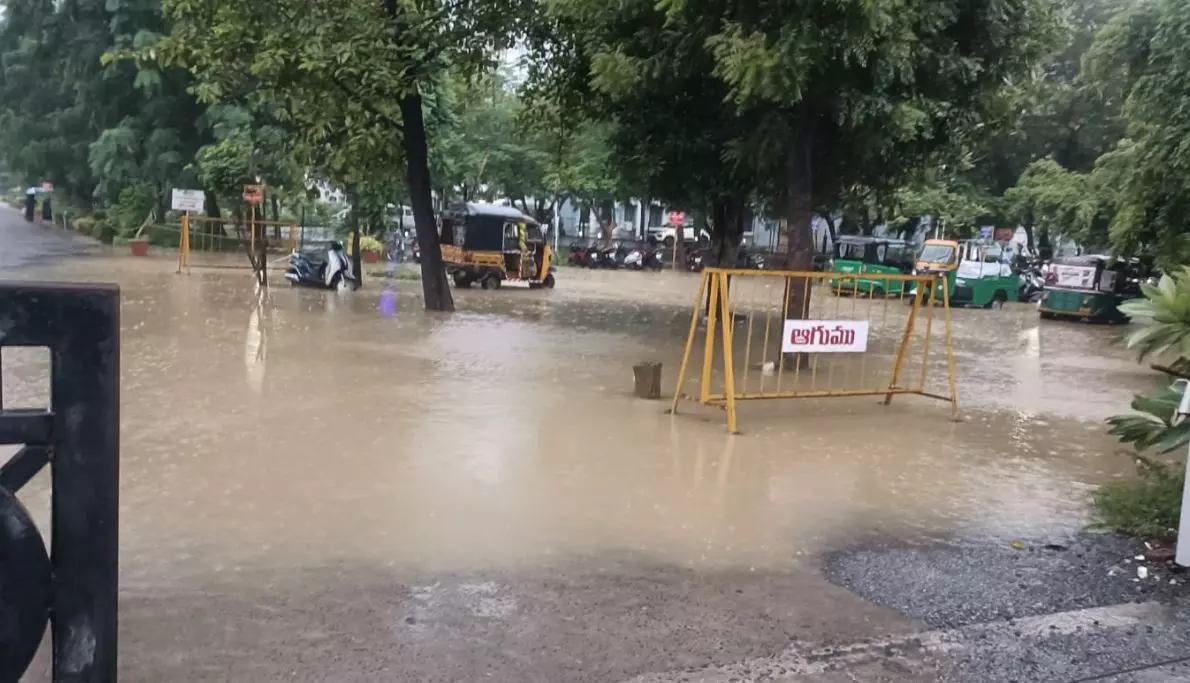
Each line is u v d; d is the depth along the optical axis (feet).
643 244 146.92
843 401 35.55
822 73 35.47
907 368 46.39
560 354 43.45
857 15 31.73
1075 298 80.64
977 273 95.14
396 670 12.56
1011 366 49.85
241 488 20.86
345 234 97.09
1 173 258.78
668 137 50.49
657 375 33.53
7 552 7.02
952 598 15.94
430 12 52.49
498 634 13.85
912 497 22.58
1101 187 69.56
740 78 34.09
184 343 41.42
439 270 59.77
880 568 17.42
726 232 58.90
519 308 65.41
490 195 139.54
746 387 35.22
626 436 27.50
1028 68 43.29
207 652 12.90
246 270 84.48
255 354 39.24
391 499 20.45
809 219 41.29
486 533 18.47
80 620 7.30
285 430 26.40
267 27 50.29
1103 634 14.40
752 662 13.15
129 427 26.16
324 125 52.85
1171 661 13.48
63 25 111.24
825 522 20.27
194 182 108.58
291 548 17.22
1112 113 119.75
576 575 16.42
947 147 47.88
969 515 21.21
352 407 29.71
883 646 13.80
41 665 12.03
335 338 45.19
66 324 7.07
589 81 51.06
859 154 45.73
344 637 13.55
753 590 16.06
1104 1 118.52
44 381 29.30
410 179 58.39
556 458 24.58
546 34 54.24
